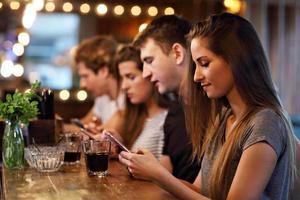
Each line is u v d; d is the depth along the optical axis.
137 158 1.78
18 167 2.13
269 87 1.81
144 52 2.57
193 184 2.12
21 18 6.04
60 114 6.03
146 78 2.65
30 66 6.15
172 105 2.54
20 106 2.14
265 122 1.71
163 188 1.74
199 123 2.11
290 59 5.70
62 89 6.11
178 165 2.39
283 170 1.75
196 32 1.89
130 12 6.12
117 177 1.92
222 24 1.81
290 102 5.67
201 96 2.09
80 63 4.03
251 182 1.64
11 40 6.05
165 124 2.48
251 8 5.61
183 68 2.52
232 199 1.64
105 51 3.95
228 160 1.79
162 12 6.10
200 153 2.13
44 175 1.96
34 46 6.15
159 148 2.67
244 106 1.81
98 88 3.99
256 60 1.80
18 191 1.68
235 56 1.78
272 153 1.67
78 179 1.88
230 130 1.85
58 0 6.06
